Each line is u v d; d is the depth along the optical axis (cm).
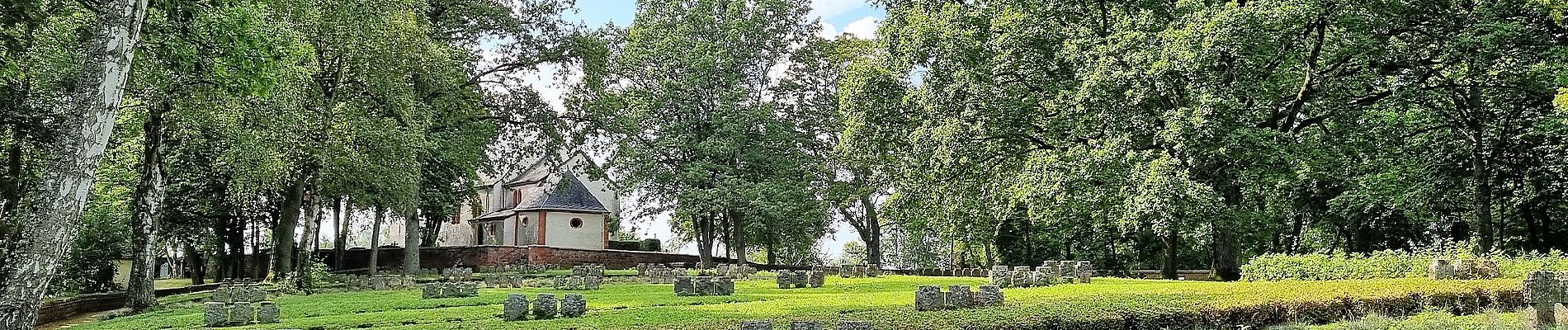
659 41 5331
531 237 6838
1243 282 2047
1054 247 4716
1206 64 2453
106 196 3097
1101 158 2644
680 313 1778
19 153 1758
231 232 4688
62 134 1309
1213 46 2447
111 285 2975
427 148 3300
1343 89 2689
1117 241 4672
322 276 3509
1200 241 3772
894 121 3634
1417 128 3284
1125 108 2745
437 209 4403
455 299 2414
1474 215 3566
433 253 5938
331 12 2923
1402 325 1431
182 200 3947
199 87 2283
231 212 4372
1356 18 2500
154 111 2383
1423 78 2755
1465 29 2628
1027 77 3042
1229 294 1633
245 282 3703
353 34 2942
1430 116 3256
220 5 1780
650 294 2553
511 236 7044
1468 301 1616
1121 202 2712
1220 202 2466
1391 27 2619
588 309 1964
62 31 1816
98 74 1338
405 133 3044
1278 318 1469
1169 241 3372
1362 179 3375
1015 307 1471
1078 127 2911
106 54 1352
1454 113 3250
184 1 1744
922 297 1590
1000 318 1292
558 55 4331
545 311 1747
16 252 1260
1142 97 2622
